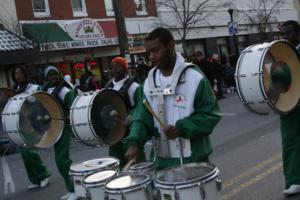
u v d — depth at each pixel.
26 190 8.43
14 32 19.61
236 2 33.66
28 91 7.94
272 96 5.08
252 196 6.32
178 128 3.71
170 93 3.83
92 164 4.93
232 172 7.65
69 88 7.18
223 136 11.02
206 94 3.80
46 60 20.25
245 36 34.38
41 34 20.45
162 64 3.87
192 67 3.87
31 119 7.02
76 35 21.75
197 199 3.39
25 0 21.08
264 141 9.76
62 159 7.09
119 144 6.25
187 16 26.91
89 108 5.95
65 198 7.26
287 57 5.32
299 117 5.69
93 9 23.89
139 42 25.62
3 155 12.49
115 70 6.46
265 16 34.75
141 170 4.08
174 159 3.92
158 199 3.58
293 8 39.72
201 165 3.69
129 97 6.27
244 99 5.23
